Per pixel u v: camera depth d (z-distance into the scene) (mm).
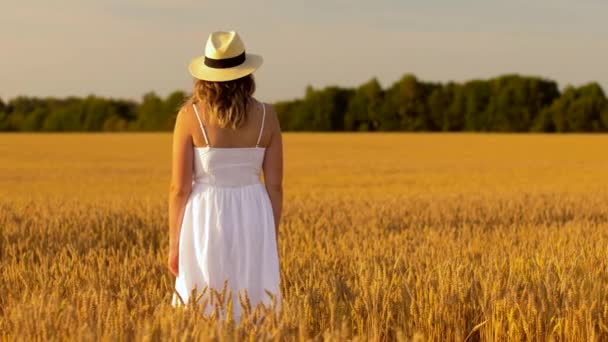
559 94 98500
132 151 56906
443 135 85750
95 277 5957
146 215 12164
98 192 24375
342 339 3561
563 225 12633
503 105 98250
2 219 11414
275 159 4809
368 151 57000
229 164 4668
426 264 6875
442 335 4871
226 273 4676
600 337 4711
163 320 3697
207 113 4621
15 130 110500
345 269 6844
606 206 15344
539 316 4695
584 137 78438
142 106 107562
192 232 4703
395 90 104125
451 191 22359
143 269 6535
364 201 16203
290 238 9180
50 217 11320
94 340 3508
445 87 104562
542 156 50469
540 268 6062
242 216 4691
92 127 109438
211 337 3387
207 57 4582
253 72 4594
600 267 6105
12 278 6180
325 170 36875
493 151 56781
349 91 106875
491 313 4930
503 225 12461
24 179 31141
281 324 3734
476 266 6375
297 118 105500
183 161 4672
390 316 4750
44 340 3662
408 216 12969
